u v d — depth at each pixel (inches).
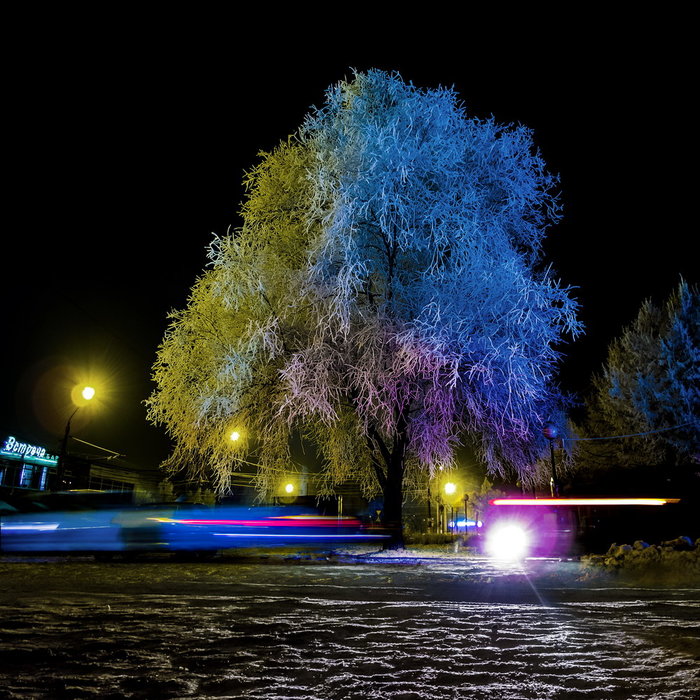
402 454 766.5
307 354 666.2
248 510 651.5
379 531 725.3
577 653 195.2
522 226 753.0
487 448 774.5
